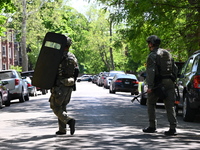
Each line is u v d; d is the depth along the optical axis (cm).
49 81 921
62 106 955
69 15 7231
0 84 2100
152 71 945
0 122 1309
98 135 950
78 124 1195
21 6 5181
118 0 2003
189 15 2044
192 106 1323
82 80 10562
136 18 2011
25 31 5338
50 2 5459
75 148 775
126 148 774
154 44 970
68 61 932
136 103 2267
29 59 9356
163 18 1920
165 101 965
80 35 9138
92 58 10469
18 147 799
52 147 789
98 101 2361
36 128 1120
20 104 2327
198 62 1354
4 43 7638
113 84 3453
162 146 799
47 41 927
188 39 2152
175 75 975
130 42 2167
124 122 1261
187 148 780
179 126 1203
